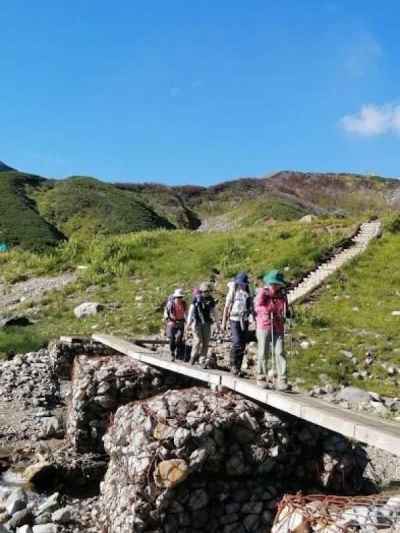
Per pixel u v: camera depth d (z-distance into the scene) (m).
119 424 9.09
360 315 23.88
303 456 9.02
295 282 27.84
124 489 8.30
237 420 8.65
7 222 85.00
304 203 140.50
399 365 18.98
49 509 9.77
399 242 31.88
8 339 23.47
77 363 14.45
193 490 8.23
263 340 9.89
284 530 6.76
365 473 11.26
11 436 14.14
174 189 144.88
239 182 153.50
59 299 29.88
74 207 99.62
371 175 166.25
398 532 6.12
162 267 32.38
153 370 13.48
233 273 30.17
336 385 17.34
